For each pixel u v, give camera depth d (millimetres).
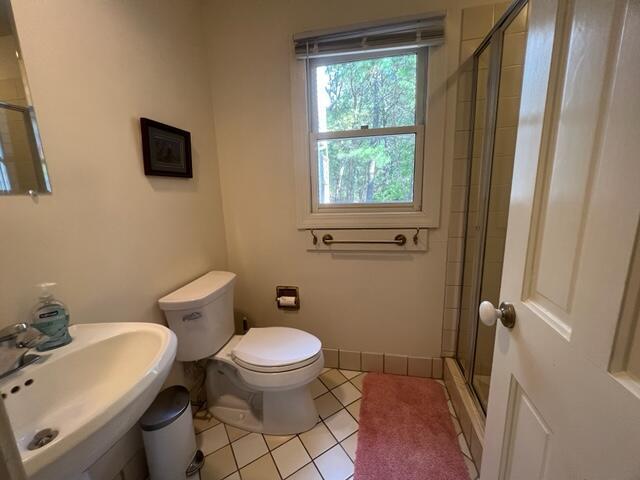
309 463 1240
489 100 1315
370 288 1752
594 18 432
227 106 1687
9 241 745
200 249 1592
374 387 1703
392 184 1662
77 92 916
